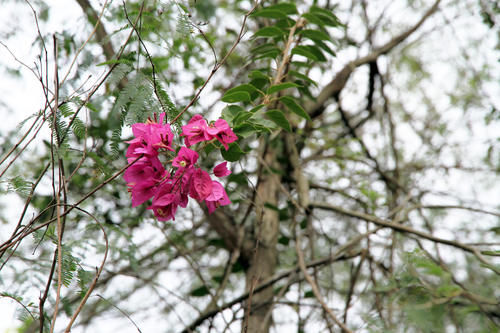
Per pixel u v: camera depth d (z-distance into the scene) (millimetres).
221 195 1354
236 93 1559
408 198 3012
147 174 1364
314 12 2195
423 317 1722
